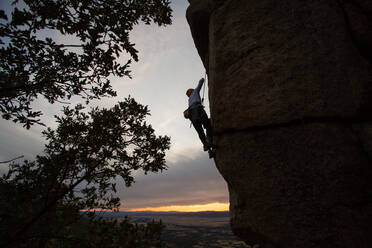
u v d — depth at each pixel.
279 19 3.17
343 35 2.87
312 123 2.68
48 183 2.68
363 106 2.61
